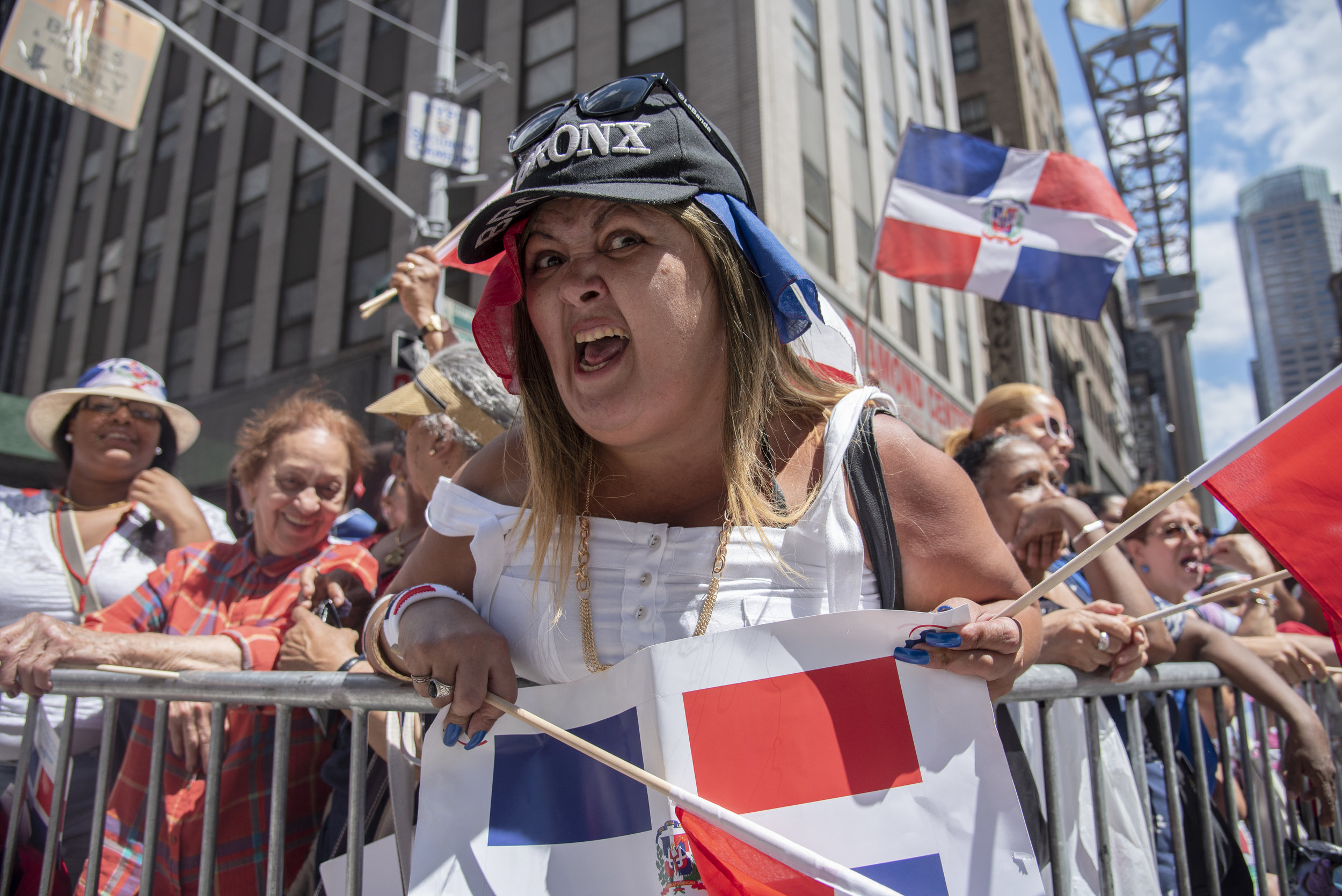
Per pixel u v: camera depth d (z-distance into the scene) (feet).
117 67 17.28
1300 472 3.52
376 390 39.78
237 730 5.78
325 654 5.38
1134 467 139.95
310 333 43.39
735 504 3.44
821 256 36.40
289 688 4.53
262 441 7.38
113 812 5.71
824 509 3.39
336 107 45.96
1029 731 4.92
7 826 5.81
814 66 38.86
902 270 12.46
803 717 3.24
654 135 3.40
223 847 5.49
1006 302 12.24
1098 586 5.96
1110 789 5.07
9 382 72.74
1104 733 5.23
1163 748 5.19
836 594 3.36
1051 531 6.37
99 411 9.10
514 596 3.75
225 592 6.88
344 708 4.41
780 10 35.63
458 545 4.07
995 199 12.49
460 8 42.16
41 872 5.31
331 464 7.07
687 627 3.42
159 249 52.39
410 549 7.76
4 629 5.30
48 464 29.27
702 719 3.25
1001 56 77.77
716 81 33.78
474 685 3.43
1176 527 9.75
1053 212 12.33
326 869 4.34
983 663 3.26
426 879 3.48
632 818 3.38
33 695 5.35
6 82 81.05
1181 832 5.01
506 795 3.59
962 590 3.48
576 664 3.59
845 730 3.23
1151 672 5.08
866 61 44.83
